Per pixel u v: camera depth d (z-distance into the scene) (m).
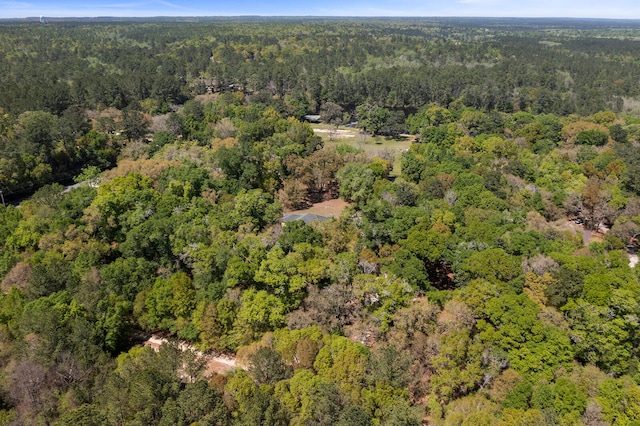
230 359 52.91
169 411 36.59
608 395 41.62
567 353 45.97
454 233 69.06
